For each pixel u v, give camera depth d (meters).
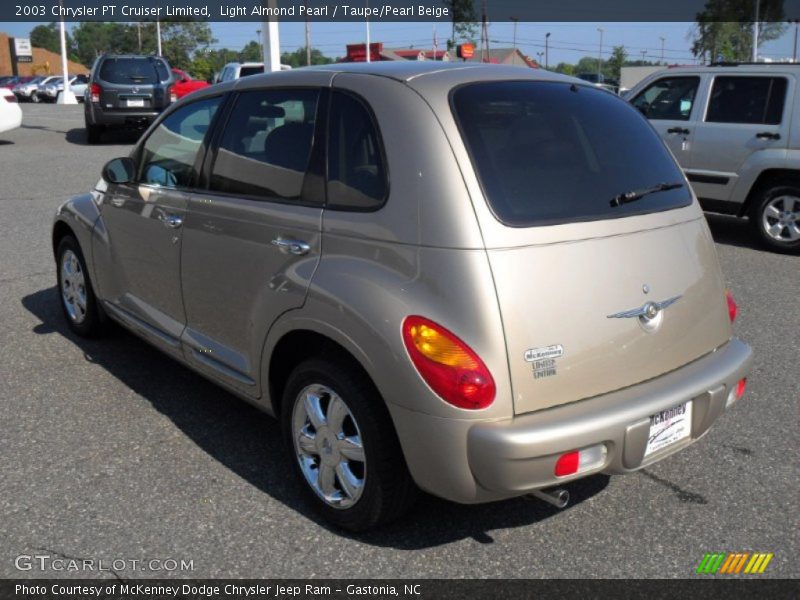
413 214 2.88
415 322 2.77
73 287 5.43
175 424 4.22
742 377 3.37
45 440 4.01
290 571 3.02
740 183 8.62
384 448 2.97
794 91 8.25
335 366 3.07
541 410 2.82
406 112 3.03
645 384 3.06
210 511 3.41
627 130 3.48
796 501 3.54
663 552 3.17
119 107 16.36
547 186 3.01
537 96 3.29
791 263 8.06
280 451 3.94
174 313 4.19
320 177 3.25
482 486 2.80
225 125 3.86
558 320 2.83
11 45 74.44
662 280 3.15
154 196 4.22
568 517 3.41
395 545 3.19
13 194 10.92
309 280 3.13
